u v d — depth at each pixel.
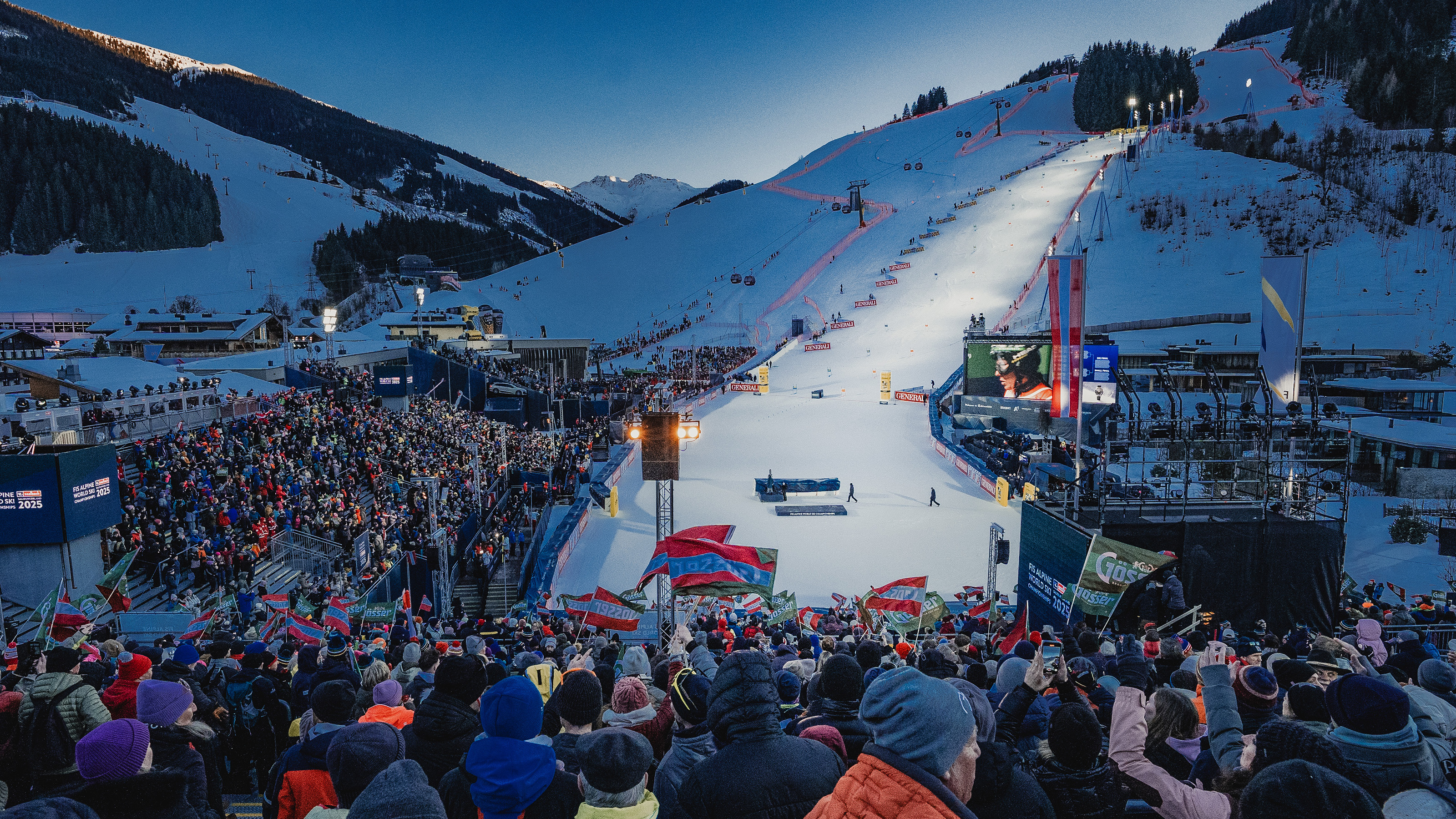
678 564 14.59
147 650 9.95
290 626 16.33
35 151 197.12
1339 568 20.09
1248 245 116.06
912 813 2.61
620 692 5.36
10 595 22.09
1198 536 20.02
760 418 72.12
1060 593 20.38
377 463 38.59
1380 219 116.31
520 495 46.31
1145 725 4.12
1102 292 108.50
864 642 8.36
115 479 24.25
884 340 102.44
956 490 49.03
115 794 3.37
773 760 3.47
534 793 3.44
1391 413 54.06
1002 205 150.75
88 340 75.19
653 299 161.88
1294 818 2.77
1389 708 3.69
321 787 4.54
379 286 178.12
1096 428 46.34
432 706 4.57
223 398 42.12
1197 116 199.00
